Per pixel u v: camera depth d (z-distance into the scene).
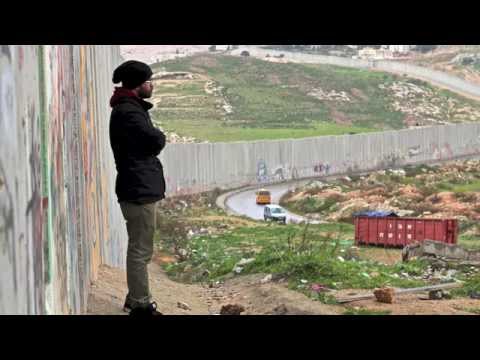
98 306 8.27
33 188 4.19
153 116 117.19
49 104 5.11
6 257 3.35
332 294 11.18
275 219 43.62
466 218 41.50
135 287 7.54
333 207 51.34
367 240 29.48
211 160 66.00
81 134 8.52
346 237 32.50
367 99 135.75
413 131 88.06
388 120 126.38
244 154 71.44
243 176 71.38
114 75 7.33
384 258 23.48
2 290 3.26
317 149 78.75
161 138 7.20
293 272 12.66
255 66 147.38
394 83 142.50
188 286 13.91
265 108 125.62
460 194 50.56
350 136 81.88
